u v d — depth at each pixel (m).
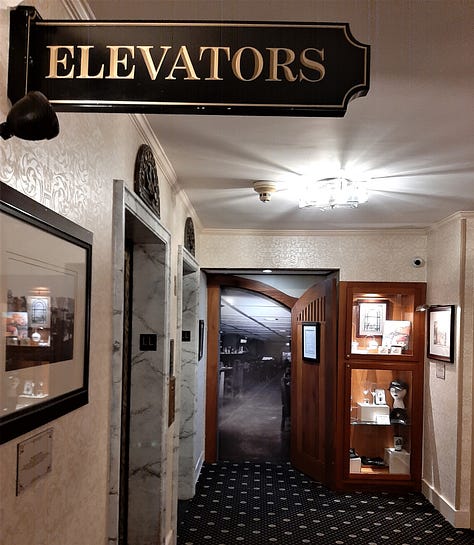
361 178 4.21
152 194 3.34
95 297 2.23
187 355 6.07
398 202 5.00
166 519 3.99
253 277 7.50
